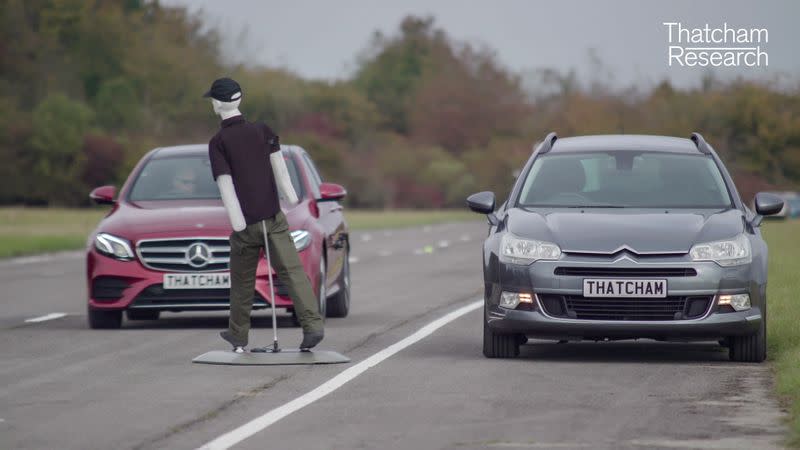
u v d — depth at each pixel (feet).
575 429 71.97
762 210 106.32
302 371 95.86
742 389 86.17
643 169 109.91
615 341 116.88
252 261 103.40
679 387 87.25
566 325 98.32
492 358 103.76
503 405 80.23
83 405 81.30
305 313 103.09
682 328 97.81
